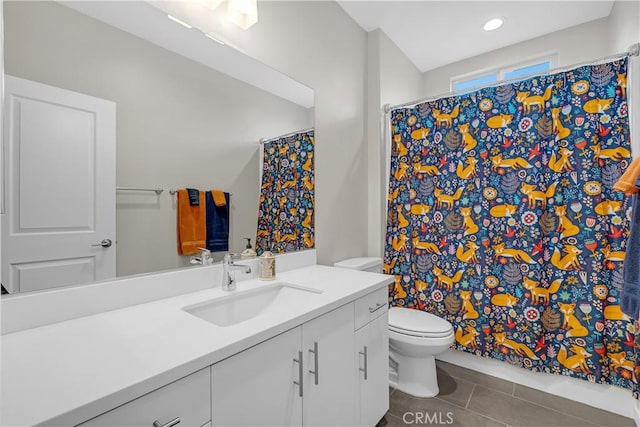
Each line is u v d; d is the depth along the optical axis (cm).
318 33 201
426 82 328
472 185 208
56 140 95
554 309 181
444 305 219
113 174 108
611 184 166
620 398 167
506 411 171
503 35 263
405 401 181
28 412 52
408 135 236
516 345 192
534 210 186
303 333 105
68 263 97
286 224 177
